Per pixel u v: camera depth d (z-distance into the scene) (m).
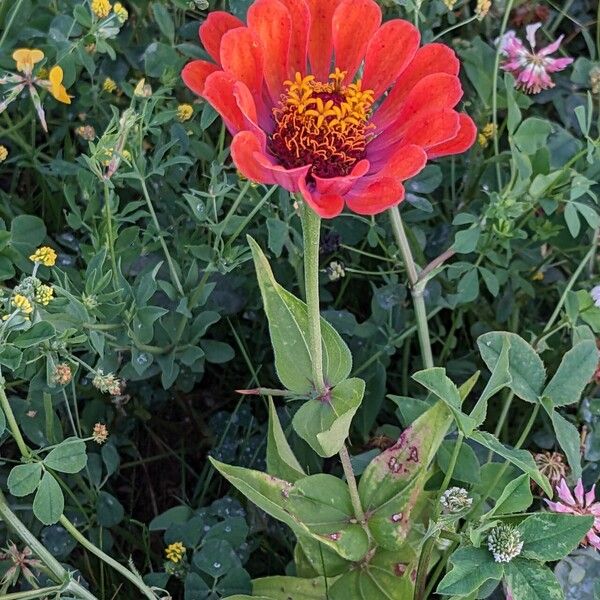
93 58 0.38
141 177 0.31
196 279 0.33
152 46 0.35
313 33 0.22
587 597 0.29
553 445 0.34
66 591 0.26
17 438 0.25
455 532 0.26
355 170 0.18
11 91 0.30
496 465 0.29
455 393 0.24
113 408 0.35
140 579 0.27
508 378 0.24
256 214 0.36
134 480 0.37
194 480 0.37
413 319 0.37
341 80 0.22
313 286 0.22
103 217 0.31
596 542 0.28
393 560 0.27
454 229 0.38
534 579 0.24
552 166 0.37
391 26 0.22
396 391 0.38
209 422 0.37
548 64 0.37
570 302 0.32
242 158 0.18
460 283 0.34
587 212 0.33
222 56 0.19
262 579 0.28
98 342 0.28
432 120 0.19
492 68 0.38
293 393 0.24
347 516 0.26
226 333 0.38
